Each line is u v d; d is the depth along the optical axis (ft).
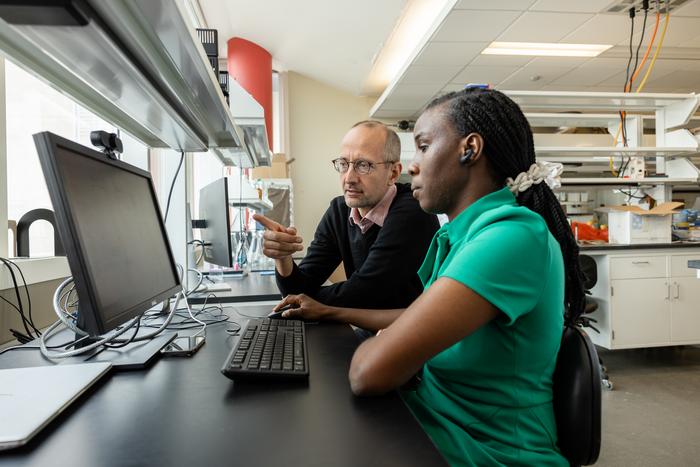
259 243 11.61
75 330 2.76
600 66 15.12
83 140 7.20
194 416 1.83
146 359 2.52
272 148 18.31
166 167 5.35
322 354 2.80
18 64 2.70
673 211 10.30
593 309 9.30
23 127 5.51
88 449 1.55
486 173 2.45
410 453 1.51
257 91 17.29
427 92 17.03
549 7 11.10
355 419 1.79
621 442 6.21
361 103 20.75
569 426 2.25
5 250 3.92
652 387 8.43
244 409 1.90
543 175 2.48
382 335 2.10
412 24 13.80
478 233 2.19
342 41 15.44
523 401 2.20
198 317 4.12
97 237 2.34
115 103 3.49
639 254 9.96
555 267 2.22
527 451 2.14
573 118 11.17
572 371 2.29
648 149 10.27
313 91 20.44
